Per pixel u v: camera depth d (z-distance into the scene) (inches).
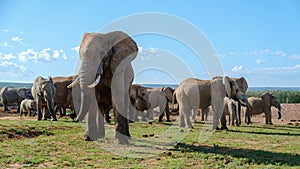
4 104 1412.4
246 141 593.0
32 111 1082.7
